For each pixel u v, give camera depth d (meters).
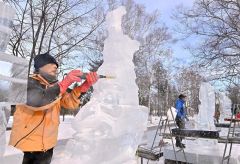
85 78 3.16
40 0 14.70
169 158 7.47
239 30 18.27
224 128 10.70
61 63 16.03
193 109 40.34
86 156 3.55
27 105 2.66
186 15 19.50
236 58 19.11
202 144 7.91
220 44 18.86
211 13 18.83
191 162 7.15
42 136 2.84
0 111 1.87
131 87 4.00
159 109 35.56
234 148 7.71
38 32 14.41
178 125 11.93
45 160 2.89
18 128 2.81
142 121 3.98
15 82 1.88
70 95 3.19
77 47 16.73
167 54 31.36
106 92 3.89
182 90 38.31
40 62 2.83
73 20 16.17
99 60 17.70
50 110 2.93
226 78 19.34
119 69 3.97
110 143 3.62
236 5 18.12
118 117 3.77
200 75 20.05
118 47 4.03
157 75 32.16
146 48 28.23
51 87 2.70
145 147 5.65
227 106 14.96
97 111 3.78
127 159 3.70
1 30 1.81
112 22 4.12
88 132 3.68
